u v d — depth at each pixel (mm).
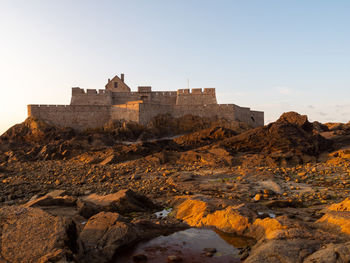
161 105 64125
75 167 27906
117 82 77188
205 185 16688
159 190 16250
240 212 9125
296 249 6000
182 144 40125
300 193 13977
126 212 11867
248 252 6750
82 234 7477
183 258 6727
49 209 11562
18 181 20875
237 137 31906
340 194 13344
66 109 62000
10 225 7125
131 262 6590
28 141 56000
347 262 5188
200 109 65500
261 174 19266
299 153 26859
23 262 5922
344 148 29172
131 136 56188
